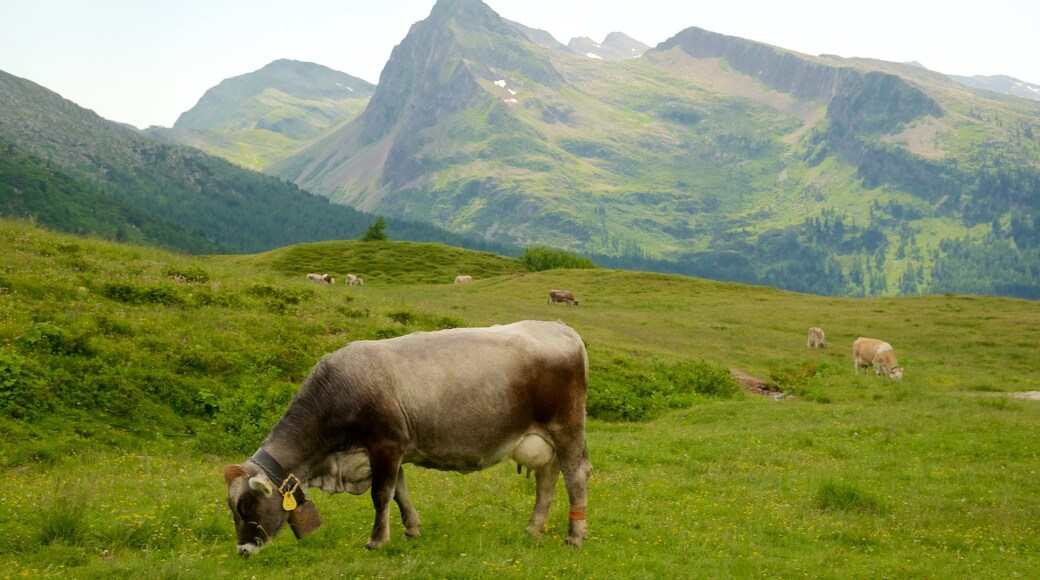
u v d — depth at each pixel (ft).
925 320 172.04
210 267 101.50
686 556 32.37
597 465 53.01
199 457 52.75
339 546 30.76
